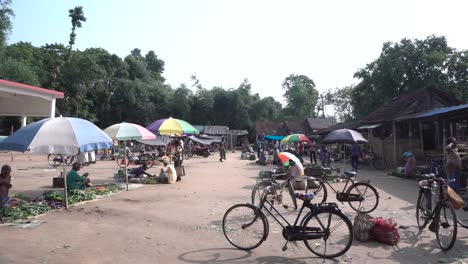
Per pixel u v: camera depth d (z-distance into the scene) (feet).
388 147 72.69
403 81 102.42
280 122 186.09
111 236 21.58
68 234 21.91
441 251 19.19
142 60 225.35
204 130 171.42
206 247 19.69
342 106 229.25
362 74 111.24
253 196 30.76
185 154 101.09
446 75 100.42
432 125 70.74
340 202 33.35
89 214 27.50
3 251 18.54
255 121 196.34
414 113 69.92
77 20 165.58
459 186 36.01
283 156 29.32
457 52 99.91
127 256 18.07
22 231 22.47
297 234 18.39
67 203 29.78
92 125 30.07
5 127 136.26
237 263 17.26
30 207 27.89
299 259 17.97
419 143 70.85
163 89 192.75
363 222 20.71
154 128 52.34
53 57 165.78
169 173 46.01
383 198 35.68
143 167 49.34
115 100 175.63
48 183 44.98
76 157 65.36
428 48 102.12
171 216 27.04
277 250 19.30
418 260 17.81
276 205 31.45
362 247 19.70
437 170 46.06
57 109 153.38
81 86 159.94
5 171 28.89
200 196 36.14
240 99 192.54
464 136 62.80
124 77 192.75
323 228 18.54
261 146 97.71
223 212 28.55
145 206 30.81
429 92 71.56
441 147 68.33
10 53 145.59
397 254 18.66
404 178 53.57
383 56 106.32
